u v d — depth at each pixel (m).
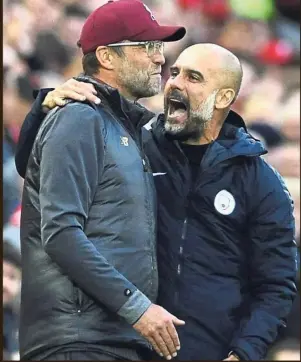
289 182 27.91
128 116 12.26
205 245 12.82
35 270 11.92
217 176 12.89
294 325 21.48
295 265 13.15
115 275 11.45
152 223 12.16
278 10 35.66
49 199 11.51
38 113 12.21
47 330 11.70
